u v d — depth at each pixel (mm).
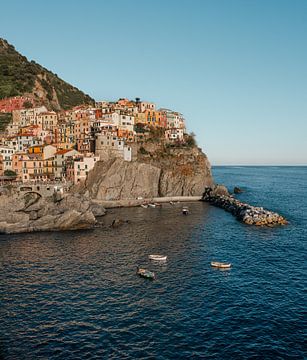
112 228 95562
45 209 99062
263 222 100250
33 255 69812
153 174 151375
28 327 41469
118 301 48250
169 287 53156
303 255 69188
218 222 104188
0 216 92875
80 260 66375
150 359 34875
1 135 173750
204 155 176250
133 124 173500
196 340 38469
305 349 36625
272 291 51469
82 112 172125
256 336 39156
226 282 55094
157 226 98188
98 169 135375
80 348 37000
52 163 136000
